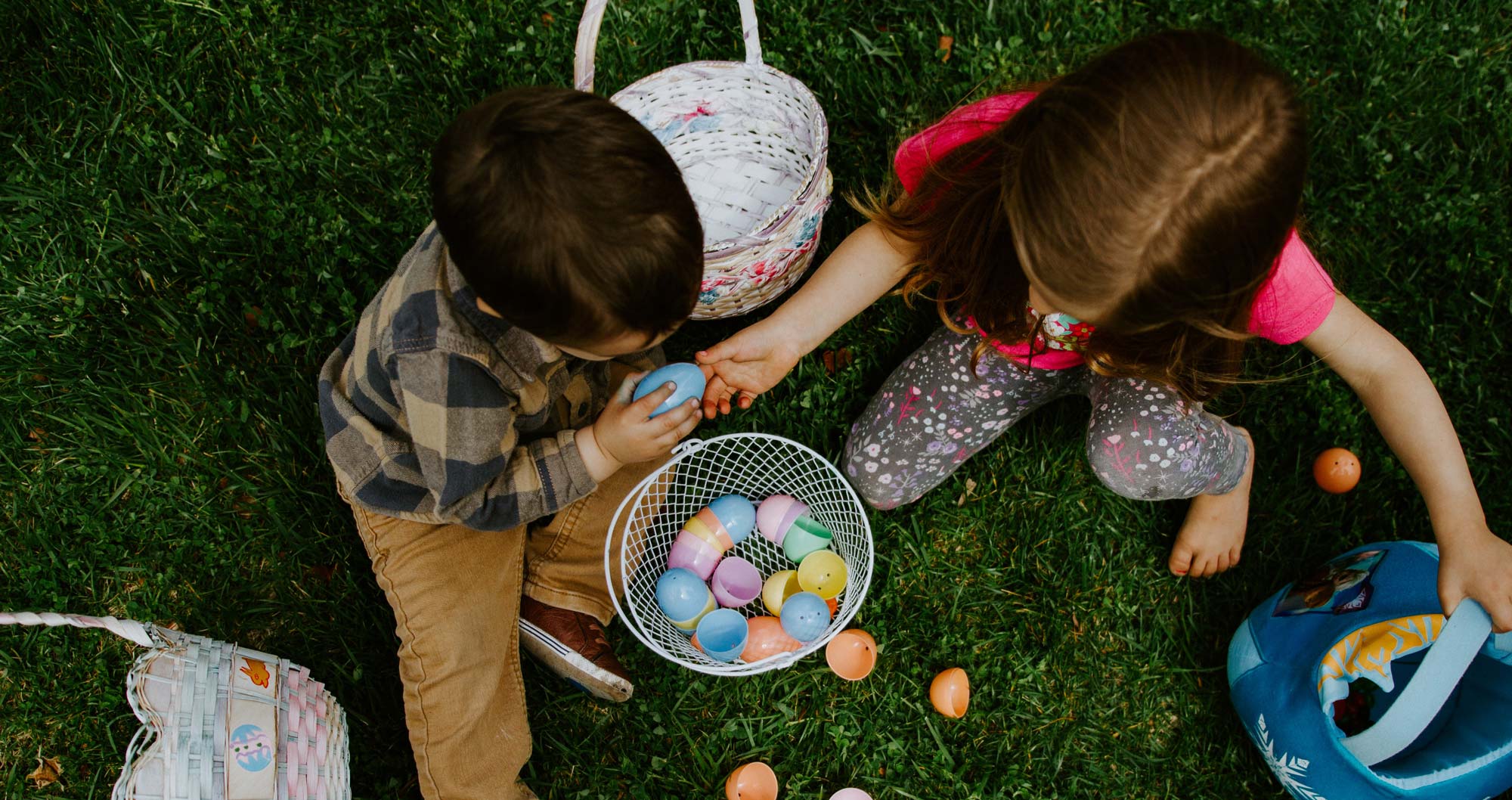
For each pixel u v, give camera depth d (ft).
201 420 7.16
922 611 7.20
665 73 6.73
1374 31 8.12
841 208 7.82
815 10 8.04
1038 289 4.29
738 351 5.88
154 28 7.65
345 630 6.89
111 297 7.21
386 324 5.21
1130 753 6.98
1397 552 6.07
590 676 6.40
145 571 6.92
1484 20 8.16
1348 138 8.00
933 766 6.86
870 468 6.85
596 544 6.75
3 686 6.70
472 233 4.21
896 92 7.91
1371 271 7.75
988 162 4.79
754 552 7.05
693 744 6.88
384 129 7.70
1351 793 5.74
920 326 7.61
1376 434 7.41
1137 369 5.24
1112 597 7.25
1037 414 7.54
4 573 6.84
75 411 7.07
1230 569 7.30
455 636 5.99
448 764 6.05
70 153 7.41
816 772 6.88
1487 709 5.86
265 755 5.01
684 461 7.34
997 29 7.93
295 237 7.38
